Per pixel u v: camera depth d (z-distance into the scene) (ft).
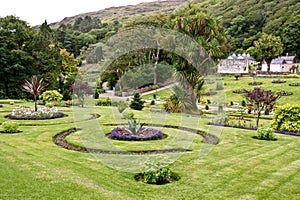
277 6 244.83
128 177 20.63
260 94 47.50
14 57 102.53
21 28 110.52
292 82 114.01
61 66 127.54
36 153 25.38
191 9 62.13
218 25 63.72
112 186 18.48
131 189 18.44
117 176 20.68
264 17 241.55
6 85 104.68
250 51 209.46
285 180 20.52
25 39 111.24
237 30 241.35
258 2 266.98
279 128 42.50
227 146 31.14
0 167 19.83
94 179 19.38
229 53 195.83
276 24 216.95
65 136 35.04
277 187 19.17
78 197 15.93
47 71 112.68
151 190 18.43
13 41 105.81
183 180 20.31
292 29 196.65
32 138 32.63
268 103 47.26
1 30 105.50
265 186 19.33
